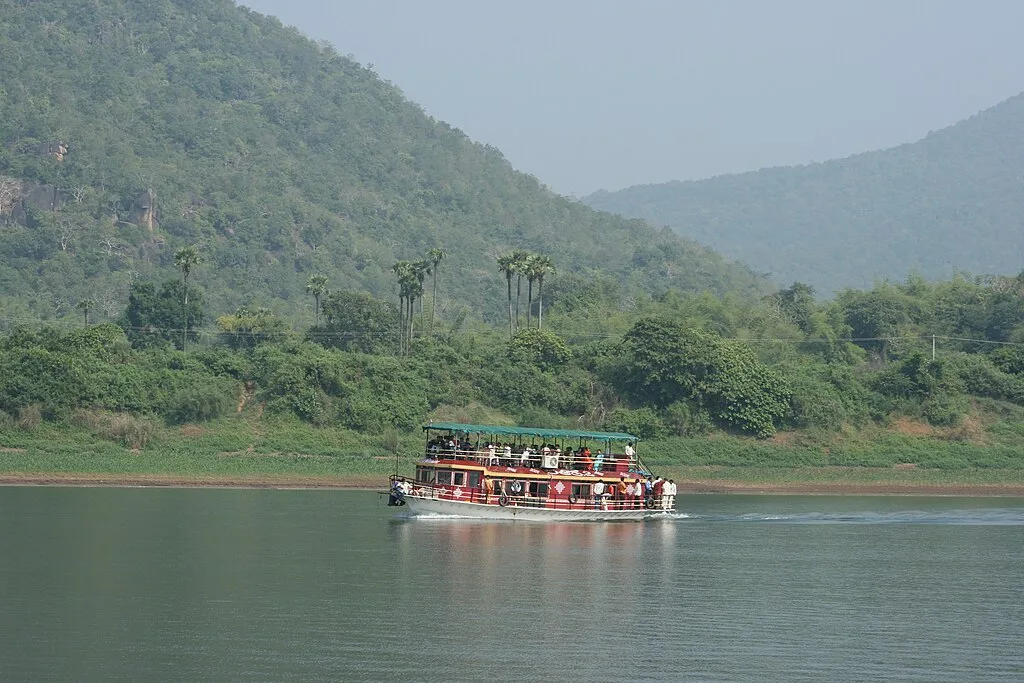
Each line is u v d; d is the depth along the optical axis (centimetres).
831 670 4809
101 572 6588
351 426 14100
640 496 9888
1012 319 19900
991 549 8194
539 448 10450
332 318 18500
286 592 6103
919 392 15525
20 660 4734
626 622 5575
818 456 13962
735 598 6234
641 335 15162
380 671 4653
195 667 4662
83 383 13600
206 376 14650
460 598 6059
